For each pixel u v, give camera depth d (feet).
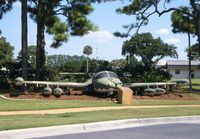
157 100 96.32
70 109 73.87
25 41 109.29
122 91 86.43
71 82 114.52
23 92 103.40
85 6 119.65
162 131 51.65
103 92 100.17
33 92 107.34
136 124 58.13
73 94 104.42
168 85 115.75
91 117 59.67
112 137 46.73
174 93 113.29
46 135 47.85
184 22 141.38
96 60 151.74
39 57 121.80
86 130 52.08
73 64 154.20
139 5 137.49
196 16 131.64
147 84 108.27
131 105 82.94
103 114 64.08
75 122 53.98
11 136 46.37
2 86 123.65
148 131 51.52
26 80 108.88
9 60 132.57
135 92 109.19
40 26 120.78
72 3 119.96
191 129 53.57
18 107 75.20
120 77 131.13
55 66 149.48
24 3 109.29
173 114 65.82
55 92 98.07
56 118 57.98
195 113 67.82
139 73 132.77
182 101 94.89
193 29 141.49
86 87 104.06
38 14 118.32
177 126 56.49
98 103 85.56
